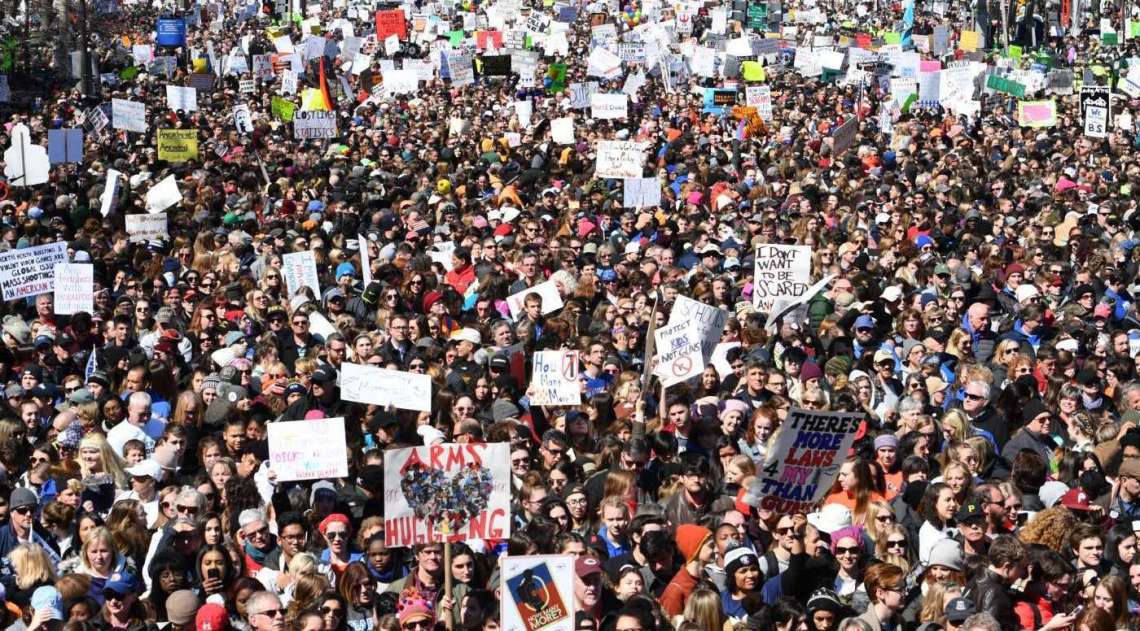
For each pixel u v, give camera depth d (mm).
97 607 10203
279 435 12438
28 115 42969
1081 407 14094
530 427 14328
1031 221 24562
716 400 13984
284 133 39562
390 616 9656
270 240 22438
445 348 16297
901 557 10602
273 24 80000
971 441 12539
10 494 11836
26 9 59781
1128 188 28797
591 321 18078
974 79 46250
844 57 54125
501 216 25469
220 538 10578
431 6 80000
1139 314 19109
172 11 82438
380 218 24703
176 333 16969
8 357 17078
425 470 10000
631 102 44406
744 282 20016
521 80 47188
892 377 15172
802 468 10680
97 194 27047
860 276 18812
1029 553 9961
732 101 38938
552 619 9414
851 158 31906
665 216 24266
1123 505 12008
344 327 17484
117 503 11258
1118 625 9523
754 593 10117
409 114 43219
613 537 11273
